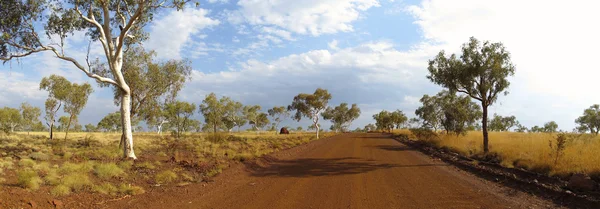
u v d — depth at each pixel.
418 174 11.88
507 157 13.49
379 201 7.70
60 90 24.53
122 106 14.81
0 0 13.68
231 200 8.00
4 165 10.27
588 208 6.86
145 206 7.38
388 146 26.50
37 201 6.88
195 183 10.32
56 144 19.55
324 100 45.44
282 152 21.16
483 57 17.66
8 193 7.05
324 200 7.86
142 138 32.41
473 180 10.52
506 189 8.98
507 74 17.58
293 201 7.80
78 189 8.20
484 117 17.75
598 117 35.69
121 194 8.39
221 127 47.72
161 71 20.69
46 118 27.22
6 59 13.92
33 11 14.11
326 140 37.19
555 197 7.84
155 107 20.92
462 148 18.83
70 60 14.16
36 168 9.91
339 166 14.20
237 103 60.47
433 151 20.91
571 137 15.52
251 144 25.67
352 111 76.56
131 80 19.61
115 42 16.05
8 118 34.00
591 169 9.29
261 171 13.05
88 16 15.75
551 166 10.53
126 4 15.24
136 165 12.67
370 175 11.68
